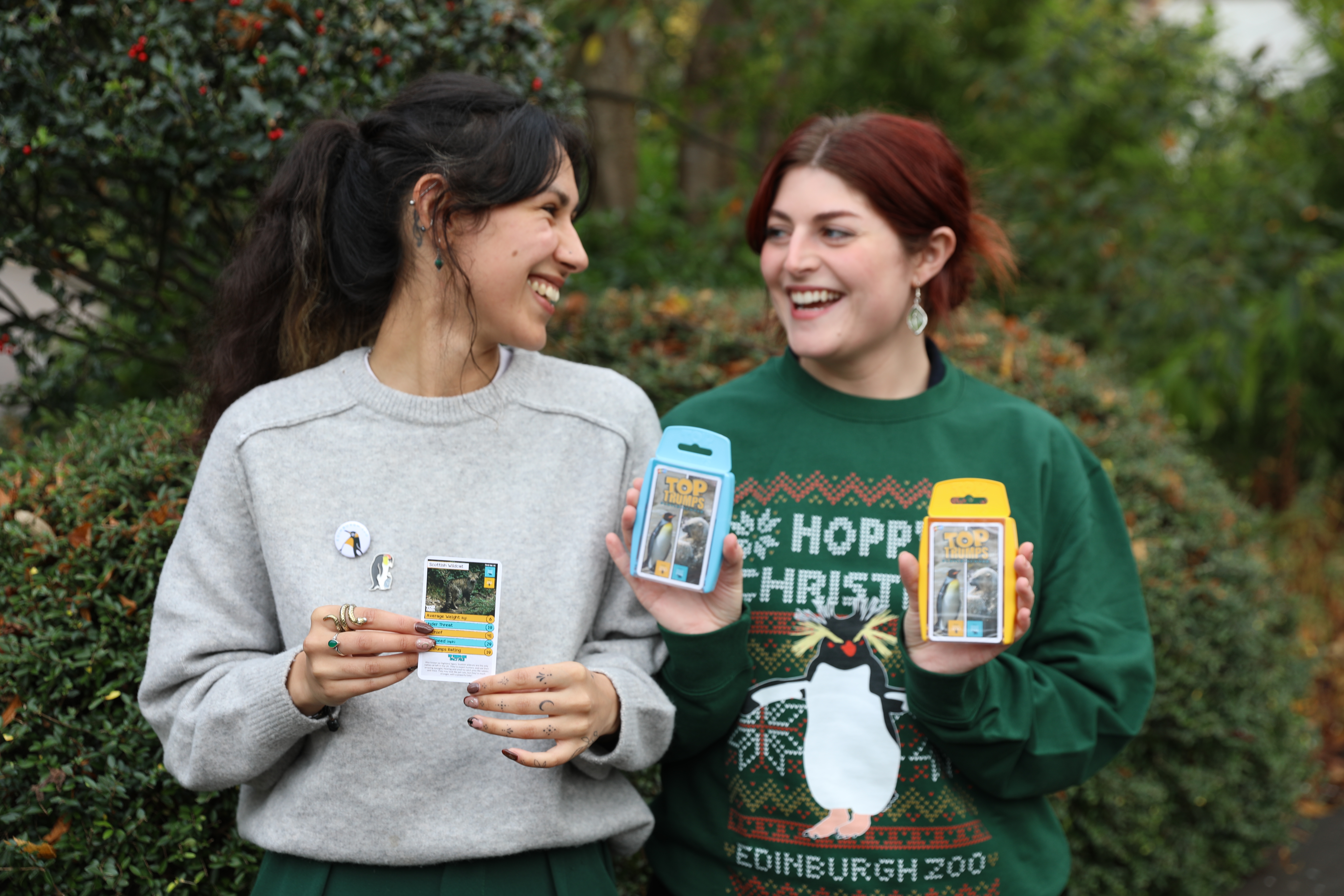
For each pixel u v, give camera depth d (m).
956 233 1.86
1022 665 1.73
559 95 3.04
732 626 1.63
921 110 7.22
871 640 1.74
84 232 2.85
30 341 2.89
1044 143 6.86
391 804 1.47
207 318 2.19
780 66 6.16
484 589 1.42
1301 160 6.11
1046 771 1.72
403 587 1.50
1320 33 6.14
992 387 2.04
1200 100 5.84
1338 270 5.27
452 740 1.48
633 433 1.66
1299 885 3.44
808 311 1.82
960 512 1.57
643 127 7.11
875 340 1.84
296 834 1.47
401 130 1.55
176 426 2.44
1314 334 5.64
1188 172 6.53
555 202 1.52
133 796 2.06
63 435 2.80
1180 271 5.38
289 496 1.51
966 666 1.58
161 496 2.23
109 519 2.18
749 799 1.75
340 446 1.54
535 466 1.58
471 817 1.48
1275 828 3.43
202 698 1.49
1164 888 3.17
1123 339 5.52
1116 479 3.21
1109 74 6.19
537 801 1.50
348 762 1.47
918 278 1.87
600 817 1.58
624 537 1.60
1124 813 2.98
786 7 5.46
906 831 1.70
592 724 1.44
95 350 2.91
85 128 2.44
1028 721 1.69
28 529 2.15
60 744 2.02
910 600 1.61
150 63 2.43
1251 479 5.96
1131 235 5.49
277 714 1.42
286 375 1.71
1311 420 5.94
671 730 1.60
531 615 1.52
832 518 1.80
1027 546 1.52
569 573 1.55
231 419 1.57
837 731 1.72
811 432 1.87
